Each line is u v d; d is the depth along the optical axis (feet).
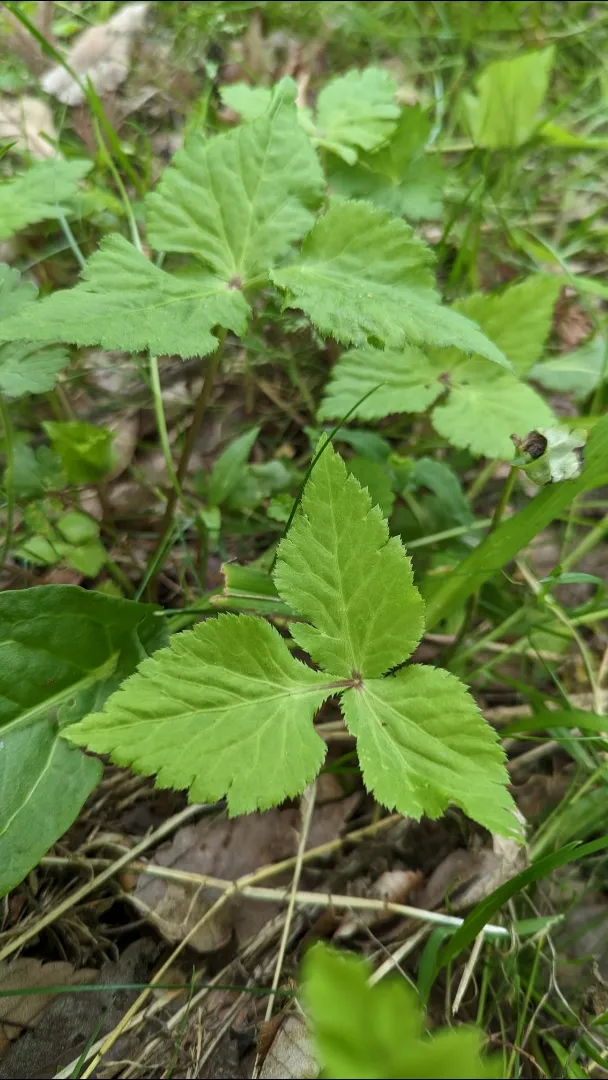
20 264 1.04
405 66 1.49
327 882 0.75
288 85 0.75
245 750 0.58
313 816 0.79
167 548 0.88
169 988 0.64
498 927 0.71
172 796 0.78
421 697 0.61
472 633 0.93
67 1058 0.65
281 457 1.01
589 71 1.52
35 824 0.63
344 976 0.35
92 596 0.70
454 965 0.72
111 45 1.31
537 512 0.73
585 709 0.89
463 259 1.12
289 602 0.62
